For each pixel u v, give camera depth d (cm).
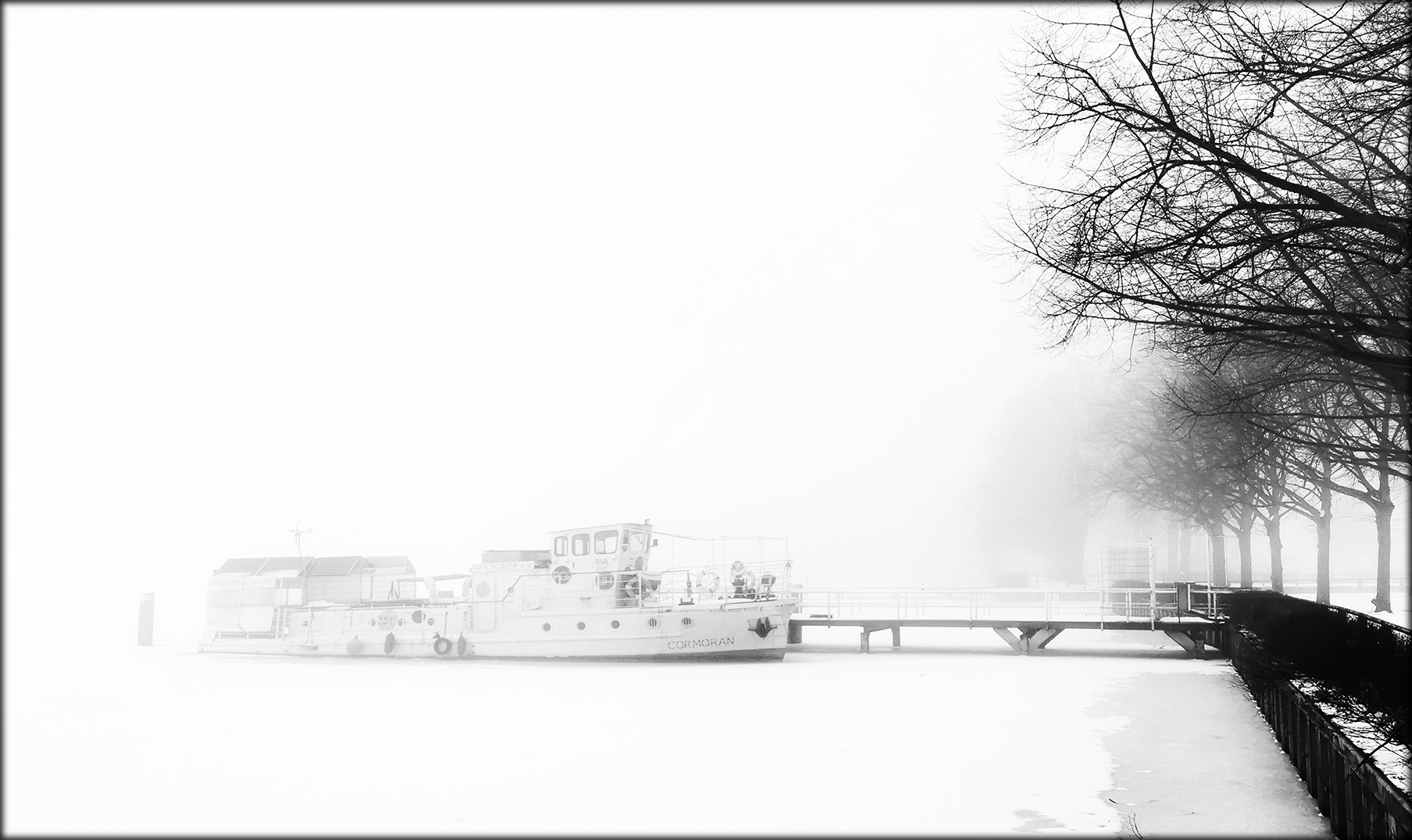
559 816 1359
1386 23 964
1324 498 3738
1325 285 1134
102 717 2261
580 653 3259
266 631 3862
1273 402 1705
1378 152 964
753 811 1366
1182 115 1027
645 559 3369
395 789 1530
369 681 2872
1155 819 1293
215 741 1958
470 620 3453
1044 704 2269
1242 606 2938
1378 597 3494
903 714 2145
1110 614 4181
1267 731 1909
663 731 1986
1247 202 922
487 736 1958
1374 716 1212
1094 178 1096
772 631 3272
